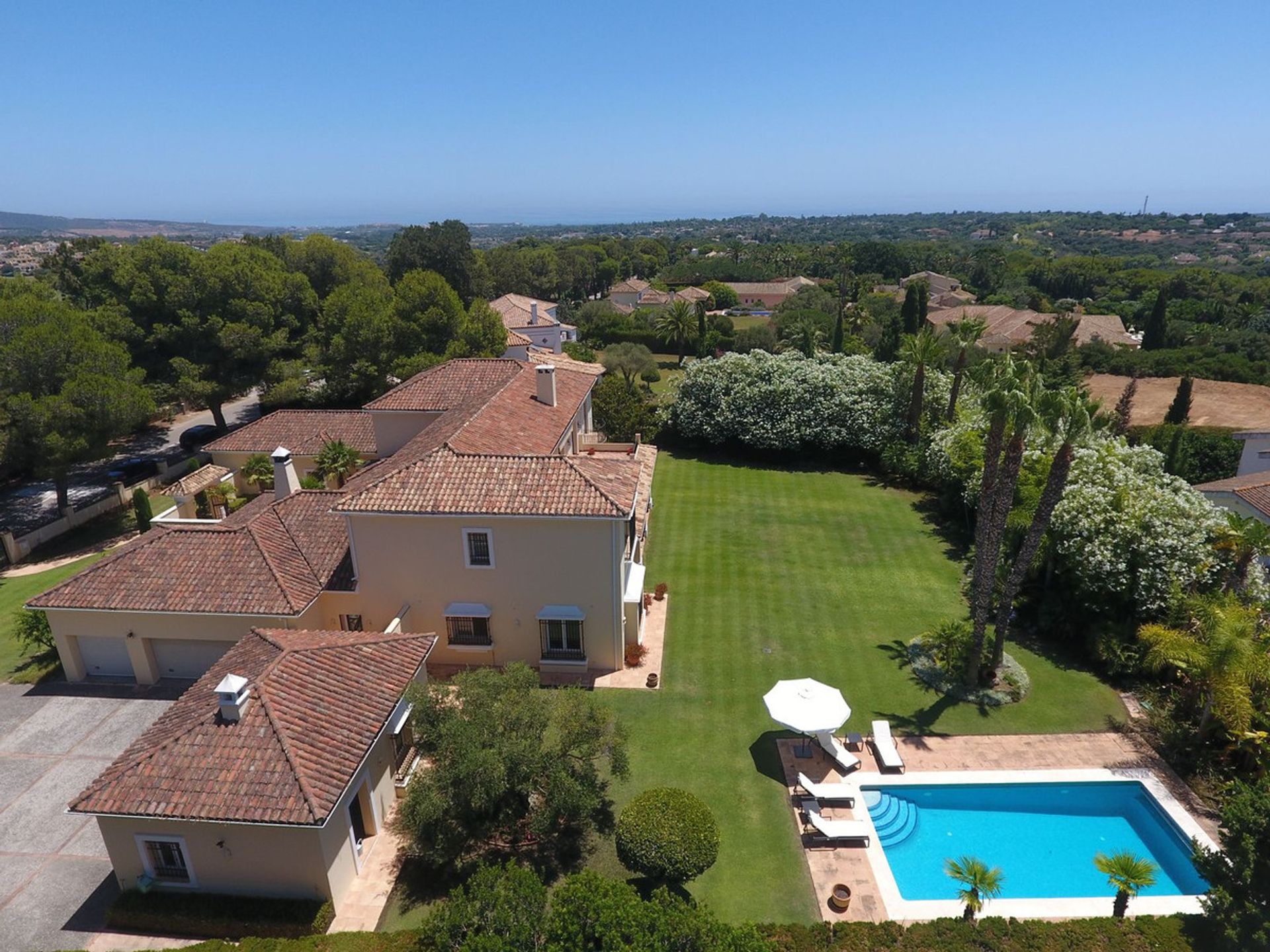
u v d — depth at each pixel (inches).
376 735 694.5
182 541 996.6
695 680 990.4
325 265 2992.1
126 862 644.7
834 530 1496.1
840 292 5556.1
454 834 671.1
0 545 1446.9
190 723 661.9
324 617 1009.5
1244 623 825.5
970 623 1054.4
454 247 4183.1
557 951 500.1
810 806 767.1
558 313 5108.3
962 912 650.2
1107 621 1019.3
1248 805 605.9
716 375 1993.1
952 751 856.9
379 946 591.2
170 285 2068.2
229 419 2470.5
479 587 983.0
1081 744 868.0
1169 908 655.8
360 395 2351.1
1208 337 3656.5
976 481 1338.6
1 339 1555.1
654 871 633.0
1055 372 2290.8
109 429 1534.2
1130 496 1041.5
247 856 631.8
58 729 895.7
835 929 609.9
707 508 1622.8
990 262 7445.9
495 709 682.2
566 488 948.0
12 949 619.2
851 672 1007.6
